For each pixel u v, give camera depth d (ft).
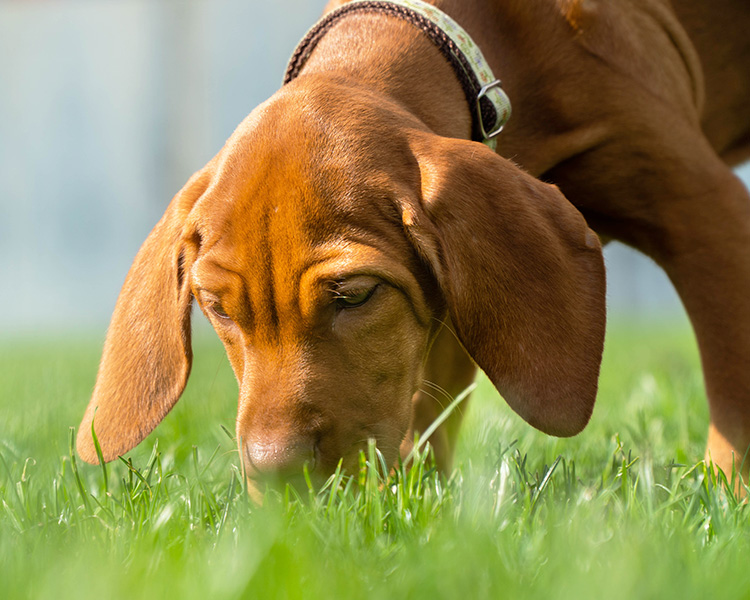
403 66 17.42
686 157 18.62
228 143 16.33
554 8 18.78
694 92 20.92
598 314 15.15
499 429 21.71
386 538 12.90
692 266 18.53
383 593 10.43
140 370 16.70
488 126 17.95
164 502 15.08
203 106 101.81
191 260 15.94
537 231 15.01
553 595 10.25
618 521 13.15
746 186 19.21
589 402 14.89
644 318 93.91
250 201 15.01
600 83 18.61
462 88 17.79
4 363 45.06
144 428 16.49
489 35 18.66
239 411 14.82
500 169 15.16
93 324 98.99
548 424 14.88
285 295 14.52
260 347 14.85
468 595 10.44
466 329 14.88
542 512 13.98
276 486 13.87
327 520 13.04
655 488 15.16
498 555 11.50
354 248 14.49
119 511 15.10
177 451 20.11
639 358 38.81
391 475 14.94
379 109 15.78
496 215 14.92
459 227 14.73
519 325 14.92
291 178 14.94
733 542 12.25
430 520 13.21
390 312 14.80
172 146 99.50
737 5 21.83
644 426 21.13
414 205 14.74
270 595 10.50
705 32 21.77
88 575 11.12
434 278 15.40
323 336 14.65
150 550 12.35
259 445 13.97
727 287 18.20
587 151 18.74
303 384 14.33
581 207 19.53
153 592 10.50
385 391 15.02
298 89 16.19
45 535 13.47
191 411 24.77
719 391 17.94
